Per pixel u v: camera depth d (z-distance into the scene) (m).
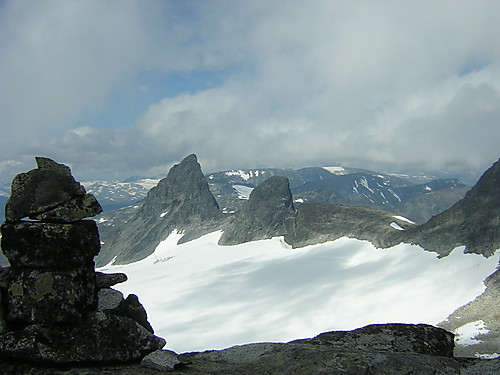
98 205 15.62
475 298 102.94
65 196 15.12
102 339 14.17
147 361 14.40
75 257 14.70
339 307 122.31
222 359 16.50
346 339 17.58
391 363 13.94
